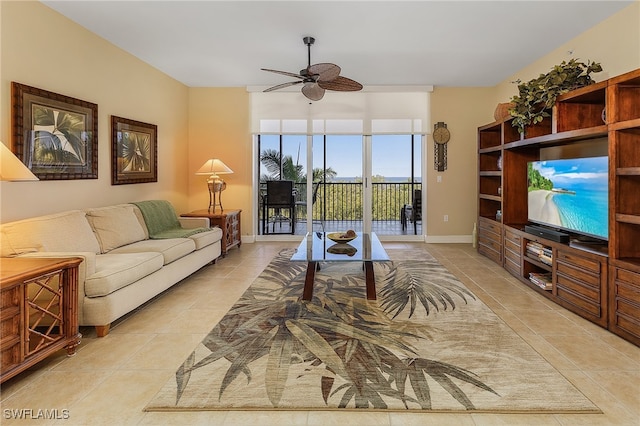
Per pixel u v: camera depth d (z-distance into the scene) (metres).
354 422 1.58
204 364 2.07
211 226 4.86
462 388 1.81
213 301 3.15
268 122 5.91
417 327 2.58
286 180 6.33
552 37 3.83
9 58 2.74
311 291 3.15
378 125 5.90
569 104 3.17
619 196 2.48
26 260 2.17
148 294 2.93
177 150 5.54
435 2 3.10
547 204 3.52
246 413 1.64
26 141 2.85
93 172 3.62
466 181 5.96
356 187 6.41
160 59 4.53
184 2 3.08
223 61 4.61
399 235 6.15
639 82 2.46
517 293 3.36
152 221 4.05
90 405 1.70
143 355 2.18
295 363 2.07
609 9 3.21
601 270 2.57
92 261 2.44
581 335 2.45
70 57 3.35
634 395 1.76
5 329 1.79
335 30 3.66
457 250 5.34
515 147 4.13
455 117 5.88
